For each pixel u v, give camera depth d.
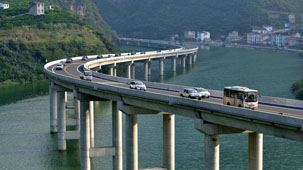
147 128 144.38
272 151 119.62
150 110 91.81
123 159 117.75
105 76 138.62
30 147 130.75
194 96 86.19
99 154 108.25
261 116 60.19
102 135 136.62
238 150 120.38
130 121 92.62
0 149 128.75
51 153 125.94
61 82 127.38
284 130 59.53
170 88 105.06
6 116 169.12
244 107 69.38
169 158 93.25
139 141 129.75
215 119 69.31
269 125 60.91
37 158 121.44
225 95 73.69
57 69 173.75
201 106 70.38
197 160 112.94
